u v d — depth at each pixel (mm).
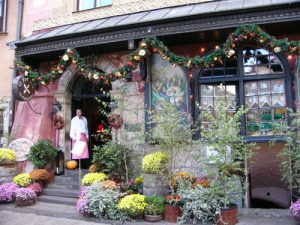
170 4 8883
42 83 8836
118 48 8906
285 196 7578
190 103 8016
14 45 9516
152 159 6816
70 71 9695
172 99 8234
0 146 10352
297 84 7355
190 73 8188
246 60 7832
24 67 8914
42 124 9391
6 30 11242
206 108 7980
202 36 7875
